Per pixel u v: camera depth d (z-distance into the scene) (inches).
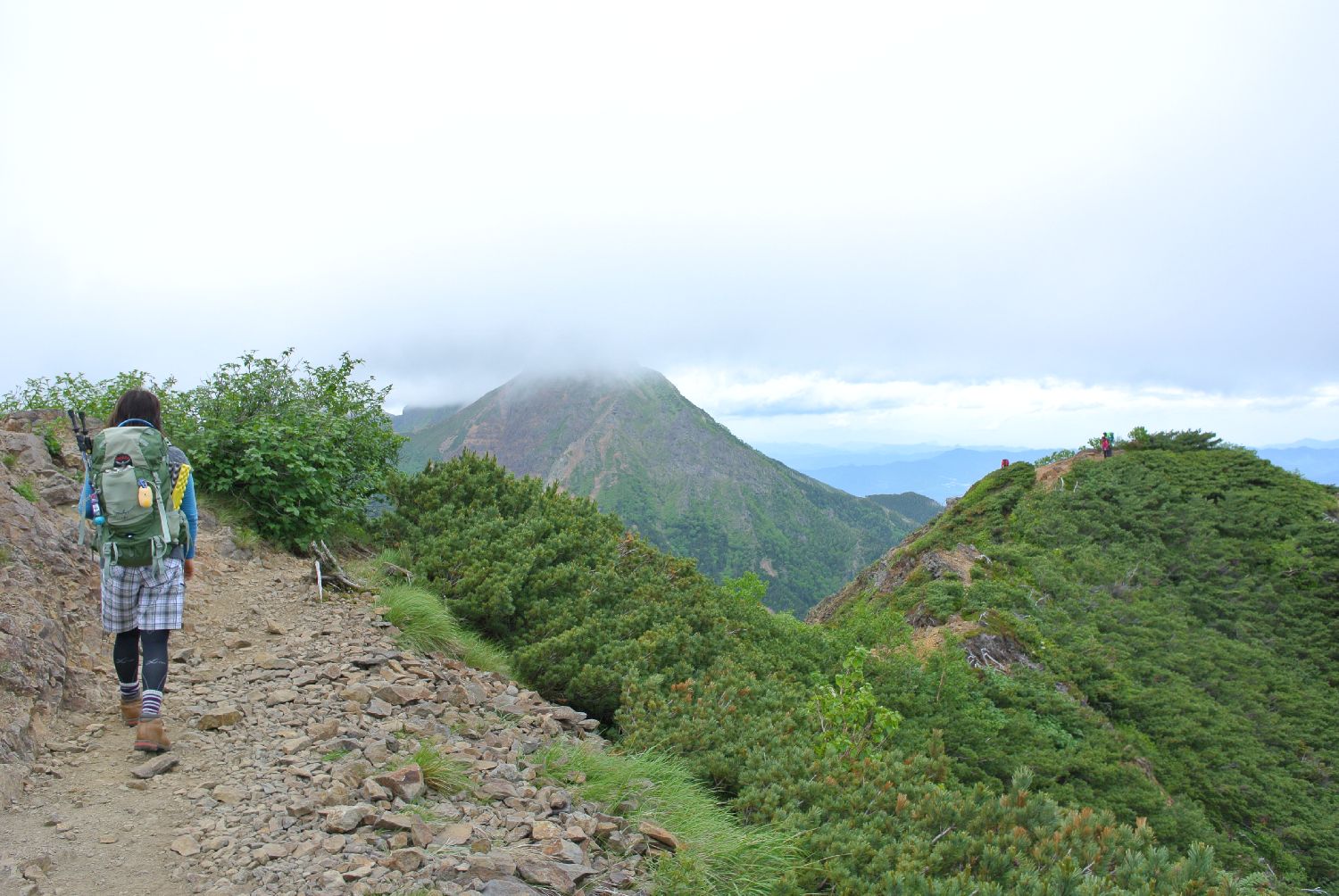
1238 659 1019.9
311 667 228.7
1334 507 1349.7
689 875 149.4
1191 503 1374.3
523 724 229.6
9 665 173.2
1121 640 967.6
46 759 162.4
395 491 406.9
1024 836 183.3
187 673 213.9
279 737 182.5
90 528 256.5
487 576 337.4
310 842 135.3
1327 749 877.8
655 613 357.4
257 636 249.6
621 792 188.1
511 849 144.8
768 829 185.0
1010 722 580.7
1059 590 1058.1
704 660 343.3
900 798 197.9
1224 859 588.7
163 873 125.9
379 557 357.7
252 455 330.6
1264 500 1375.5
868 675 518.6
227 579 289.6
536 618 338.6
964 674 559.5
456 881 130.0
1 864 122.3
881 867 168.7
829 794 202.7
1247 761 794.2
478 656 292.0
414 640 277.0
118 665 176.2
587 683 287.7
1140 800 578.9
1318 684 1005.8
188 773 162.6
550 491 465.7
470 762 180.7
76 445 348.5
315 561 301.7
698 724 243.6
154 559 169.3
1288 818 733.9
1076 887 158.2
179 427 349.4
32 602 197.5
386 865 131.0
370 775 165.2
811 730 269.3
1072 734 648.4
